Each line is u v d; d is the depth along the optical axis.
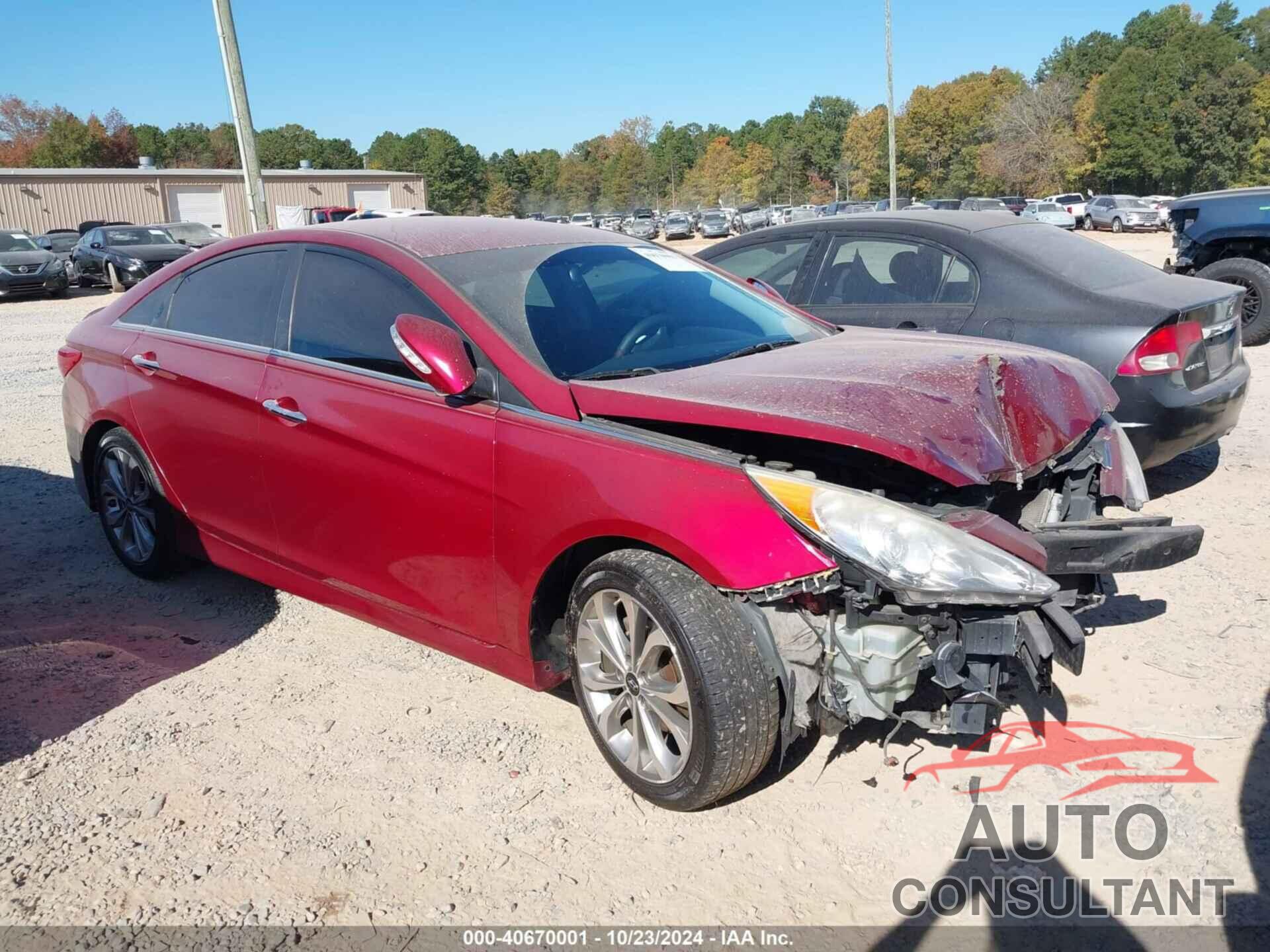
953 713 2.58
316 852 2.71
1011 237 5.37
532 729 3.33
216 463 3.99
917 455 2.49
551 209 128.75
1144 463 5.02
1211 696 3.36
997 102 89.00
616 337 3.36
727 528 2.56
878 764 3.06
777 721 2.66
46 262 22.11
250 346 3.89
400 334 3.05
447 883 2.59
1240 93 77.31
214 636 4.11
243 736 3.31
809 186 107.31
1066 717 3.28
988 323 5.16
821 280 5.85
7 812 2.91
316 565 3.72
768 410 2.65
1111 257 5.57
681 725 2.72
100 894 2.56
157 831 2.81
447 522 3.19
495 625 3.16
